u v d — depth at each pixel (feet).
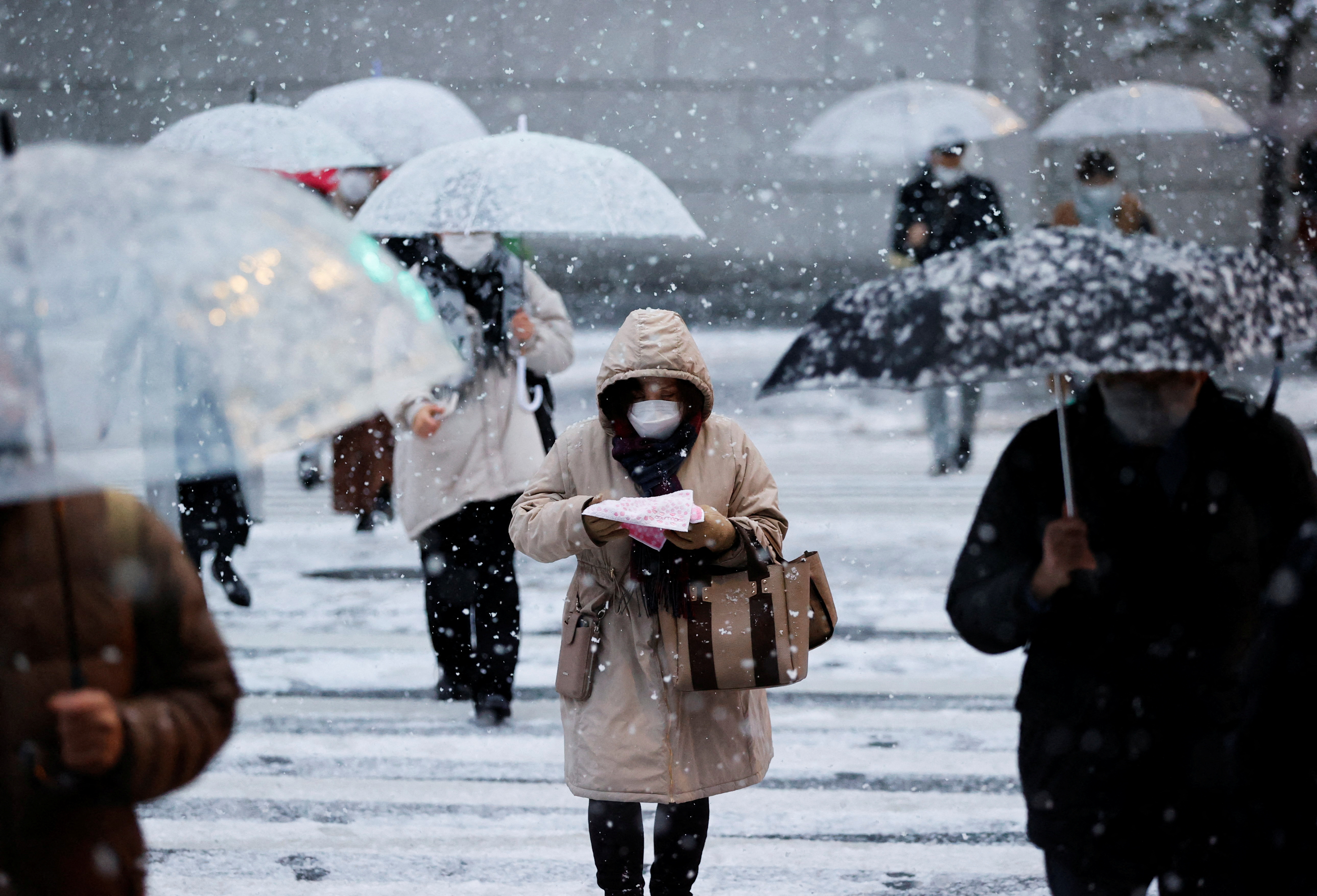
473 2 363.76
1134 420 40.73
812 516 139.13
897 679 91.50
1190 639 40.40
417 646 98.99
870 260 366.63
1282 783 33.99
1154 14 275.18
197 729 33.42
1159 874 41.06
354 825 66.69
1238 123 162.61
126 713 32.14
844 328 40.16
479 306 80.48
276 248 31.99
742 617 48.65
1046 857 42.68
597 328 284.82
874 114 182.70
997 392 221.05
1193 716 40.16
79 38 353.92
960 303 38.55
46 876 32.30
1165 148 260.83
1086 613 40.93
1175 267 39.01
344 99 125.18
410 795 70.59
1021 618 40.86
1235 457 40.55
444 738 79.66
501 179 78.69
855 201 366.63
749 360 241.55
